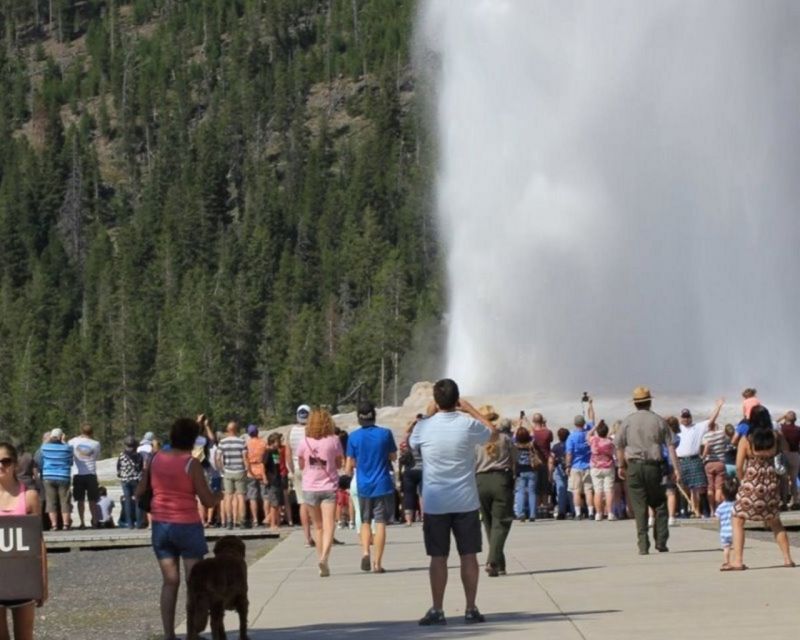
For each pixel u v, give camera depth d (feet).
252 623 78.79
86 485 181.37
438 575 76.18
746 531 141.38
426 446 76.59
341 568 110.52
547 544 126.62
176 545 73.05
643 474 112.27
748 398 160.04
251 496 167.84
